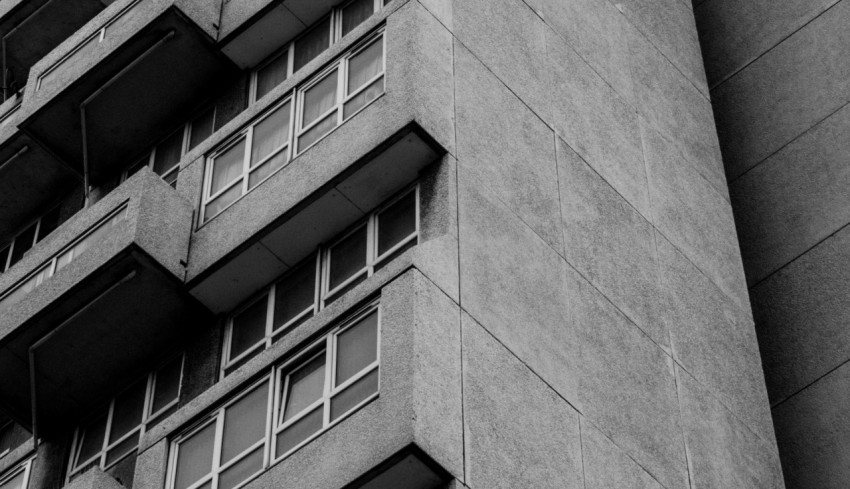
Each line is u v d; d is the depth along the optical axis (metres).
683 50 30.89
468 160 22.22
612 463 20.92
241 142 25.38
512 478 19.06
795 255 27.28
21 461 26.08
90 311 24.75
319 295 22.64
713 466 22.84
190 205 25.19
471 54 23.98
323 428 19.52
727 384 24.53
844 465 24.20
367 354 19.80
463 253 20.86
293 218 23.02
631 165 26.11
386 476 18.45
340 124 23.36
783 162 28.69
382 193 22.55
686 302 24.94
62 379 25.80
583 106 25.97
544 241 22.59
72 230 26.14
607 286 23.30
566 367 21.30
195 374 23.80
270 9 27.73
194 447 21.30
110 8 30.81
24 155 31.34
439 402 18.78
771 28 30.91
